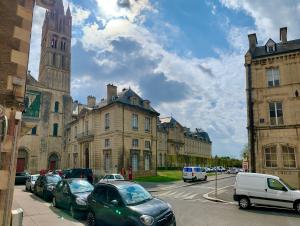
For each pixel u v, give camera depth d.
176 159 72.38
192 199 18.91
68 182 13.28
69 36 62.12
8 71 6.66
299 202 13.41
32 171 48.69
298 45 23.34
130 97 39.41
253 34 25.84
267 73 24.08
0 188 6.11
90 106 47.41
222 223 11.09
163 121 82.44
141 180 34.00
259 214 13.18
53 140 52.69
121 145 36.06
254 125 23.69
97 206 9.41
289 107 22.52
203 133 109.19
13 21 6.96
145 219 7.64
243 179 15.20
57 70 57.81
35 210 12.65
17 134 6.57
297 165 21.55
